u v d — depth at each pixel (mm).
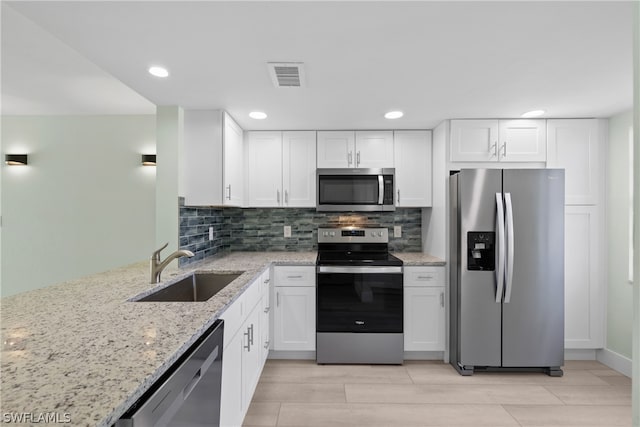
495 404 2197
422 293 2836
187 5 1244
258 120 2811
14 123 3336
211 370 1255
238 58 1687
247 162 3139
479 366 2594
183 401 1008
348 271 2805
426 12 1301
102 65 1760
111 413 658
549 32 1445
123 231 3328
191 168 2500
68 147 3338
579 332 2791
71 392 728
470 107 2488
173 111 2418
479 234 2566
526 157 2777
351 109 2523
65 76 2400
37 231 3334
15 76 2396
